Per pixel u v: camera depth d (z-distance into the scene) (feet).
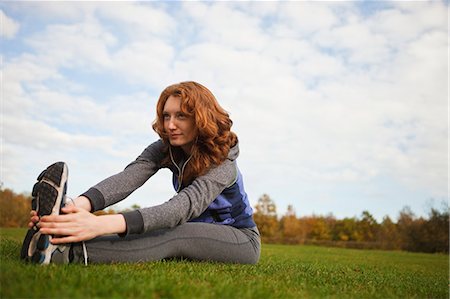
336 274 12.29
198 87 9.94
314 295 7.55
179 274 7.90
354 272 14.73
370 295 8.34
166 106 9.89
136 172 10.23
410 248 123.24
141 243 8.97
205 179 9.61
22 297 5.32
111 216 8.14
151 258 9.20
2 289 5.52
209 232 10.07
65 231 7.60
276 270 10.85
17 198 86.43
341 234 159.22
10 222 85.25
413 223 124.77
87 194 9.21
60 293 5.53
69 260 8.06
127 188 9.91
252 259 11.18
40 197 7.70
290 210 163.12
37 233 7.70
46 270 6.95
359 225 159.22
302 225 161.99
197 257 10.11
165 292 6.17
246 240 10.89
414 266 29.91
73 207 7.83
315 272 12.10
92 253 8.40
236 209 10.87
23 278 6.21
